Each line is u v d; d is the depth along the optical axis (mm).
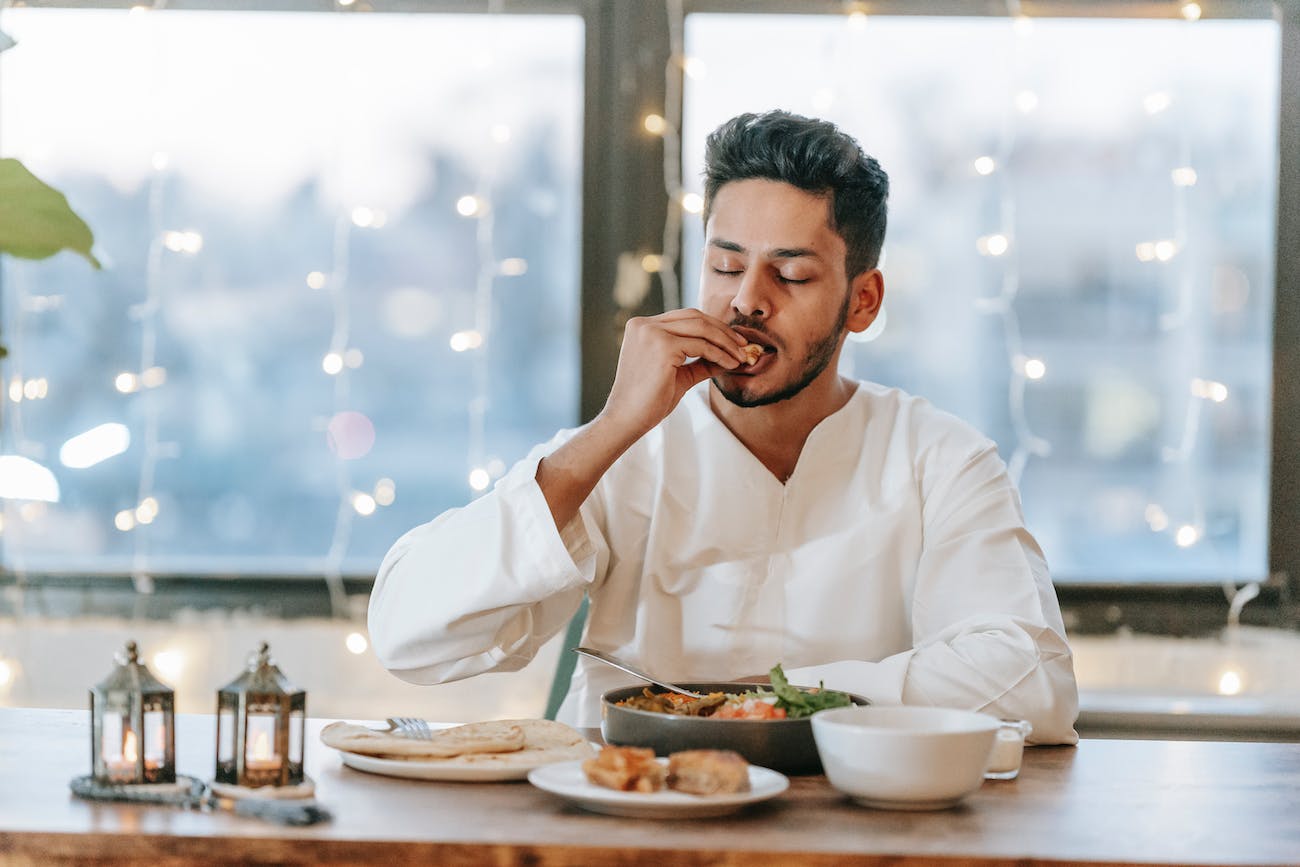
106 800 1111
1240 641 2713
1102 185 2771
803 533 1714
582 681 1747
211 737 1394
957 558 1644
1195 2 2740
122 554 2824
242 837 1011
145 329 2826
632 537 1738
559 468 1486
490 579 1408
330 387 2836
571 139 2801
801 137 1578
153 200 2814
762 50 2766
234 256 2824
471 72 2801
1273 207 2758
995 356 2787
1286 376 2754
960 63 2760
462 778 1203
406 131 2809
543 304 2822
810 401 1713
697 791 1091
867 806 1143
